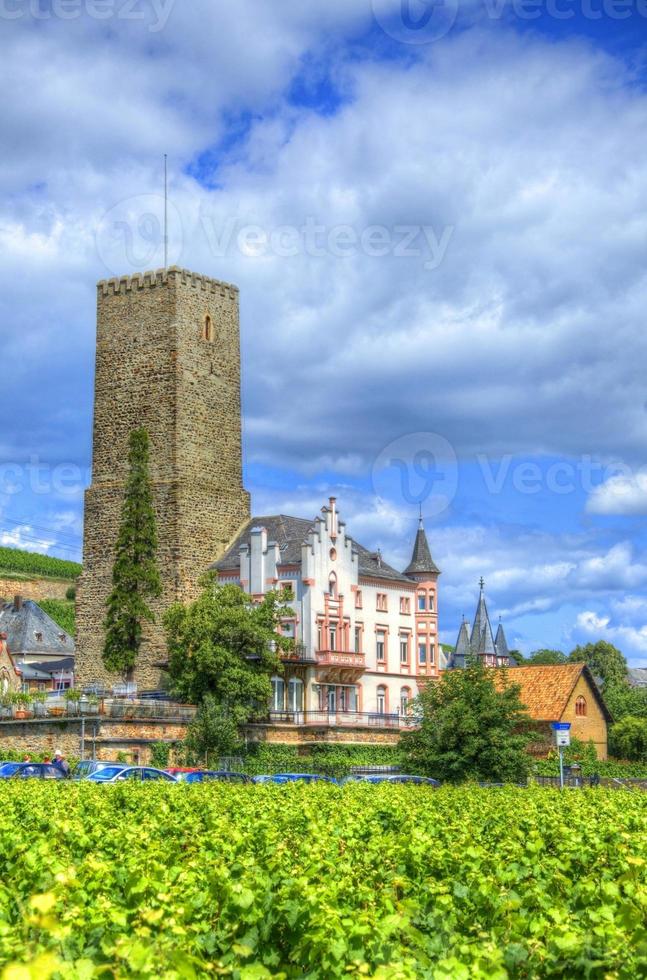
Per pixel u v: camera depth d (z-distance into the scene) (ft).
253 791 115.55
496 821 90.02
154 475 306.14
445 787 134.82
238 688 253.65
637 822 91.30
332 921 47.16
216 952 48.70
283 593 270.05
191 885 55.16
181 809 95.14
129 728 237.45
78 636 309.63
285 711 277.23
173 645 264.93
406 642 322.75
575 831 81.00
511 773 211.20
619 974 44.60
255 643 260.62
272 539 307.37
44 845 66.74
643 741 314.35
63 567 607.37
